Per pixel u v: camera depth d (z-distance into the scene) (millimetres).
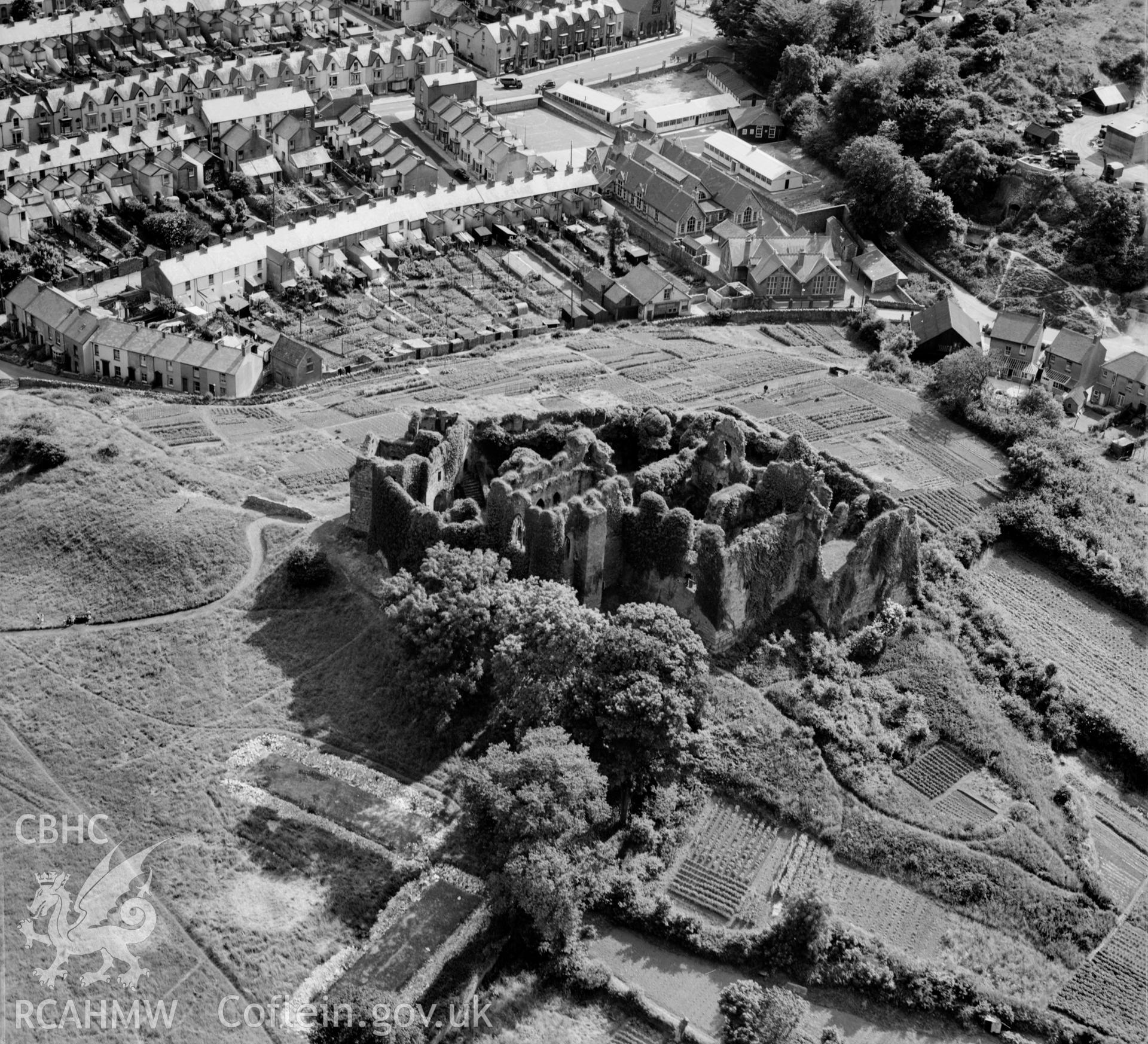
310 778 187000
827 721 197375
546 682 188625
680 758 187750
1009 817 190625
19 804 182500
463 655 194875
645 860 179875
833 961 169625
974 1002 167125
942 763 197875
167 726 194250
